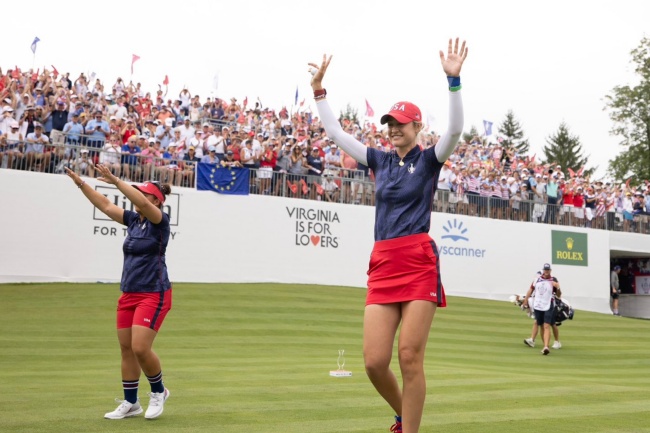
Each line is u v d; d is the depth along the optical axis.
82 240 30.58
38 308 25.09
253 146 34.97
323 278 35.91
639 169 74.25
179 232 32.75
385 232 7.09
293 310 28.75
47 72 32.34
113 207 9.84
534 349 26.17
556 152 123.88
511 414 10.73
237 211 34.12
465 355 22.81
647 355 26.22
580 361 23.77
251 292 31.38
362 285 36.81
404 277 6.88
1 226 29.11
